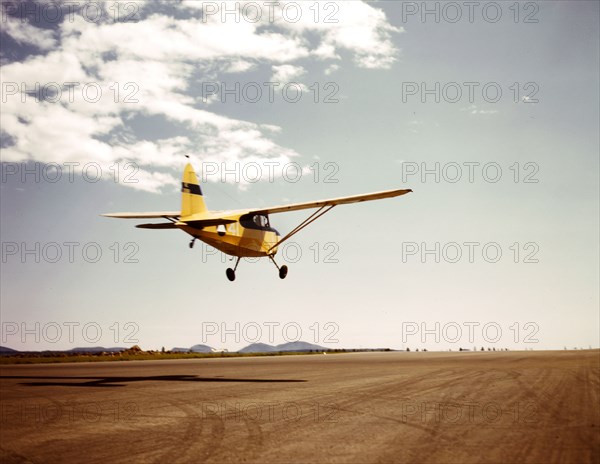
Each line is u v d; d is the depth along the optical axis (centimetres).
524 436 652
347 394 1084
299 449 591
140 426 739
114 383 1433
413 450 582
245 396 1070
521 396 1025
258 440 639
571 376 1466
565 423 737
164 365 2527
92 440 650
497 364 2064
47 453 586
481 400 971
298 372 1803
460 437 647
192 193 2306
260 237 2516
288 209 2306
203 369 2081
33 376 1755
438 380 1377
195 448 602
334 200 2222
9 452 593
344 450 584
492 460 538
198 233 2259
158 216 2431
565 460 538
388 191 2123
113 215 2453
